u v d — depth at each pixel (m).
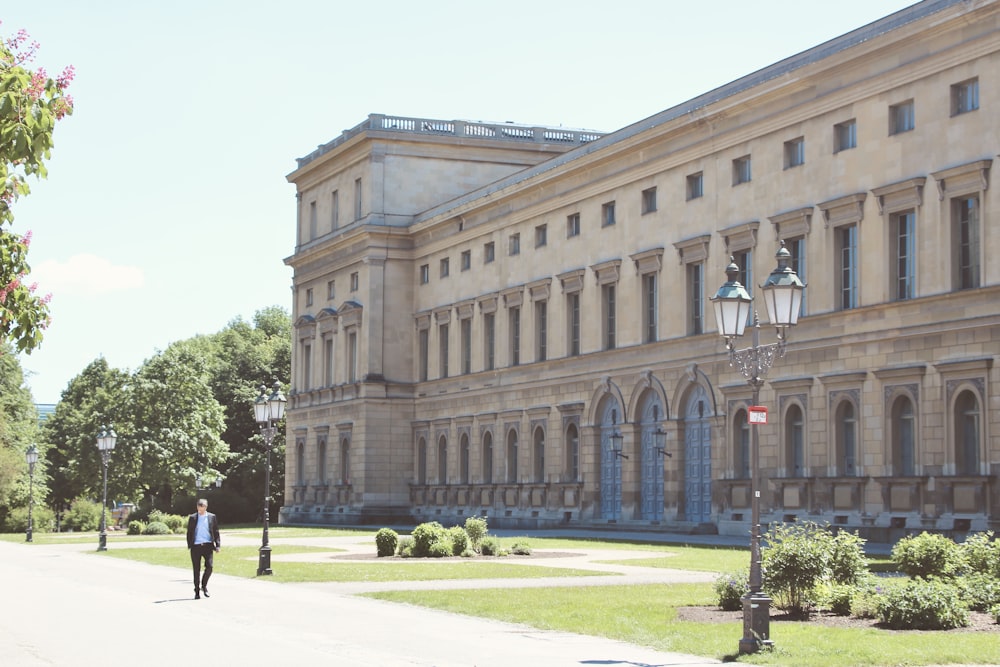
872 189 57.16
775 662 21.92
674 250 70.69
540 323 85.12
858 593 28.59
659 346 71.81
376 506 100.81
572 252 80.81
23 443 125.62
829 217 59.53
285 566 47.59
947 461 52.53
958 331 52.47
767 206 63.78
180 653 23.81
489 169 105.06
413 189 103.31
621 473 75.56
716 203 67.50
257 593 37.25
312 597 35.44
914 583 27.17
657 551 53.66
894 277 56.25
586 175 79.25
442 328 98.31
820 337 59.88
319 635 26.48
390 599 34.09
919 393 54.09
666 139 71.44
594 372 78.12
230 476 137.88
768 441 62.84
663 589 35.16
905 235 56.19
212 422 128.25
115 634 27.25
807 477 60.12
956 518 52.00
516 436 87.25
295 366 117.31
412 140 103.00
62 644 25.48
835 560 29.58
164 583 42.66
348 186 107.75
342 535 78.81
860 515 57.00
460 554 53.25
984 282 51.50
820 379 59.50
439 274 98.69
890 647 23.17
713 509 67.25
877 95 57.31
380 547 53.94
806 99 61.28
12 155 19.70
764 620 23.27
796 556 28.77
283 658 22.94
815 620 27.84
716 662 22.30
